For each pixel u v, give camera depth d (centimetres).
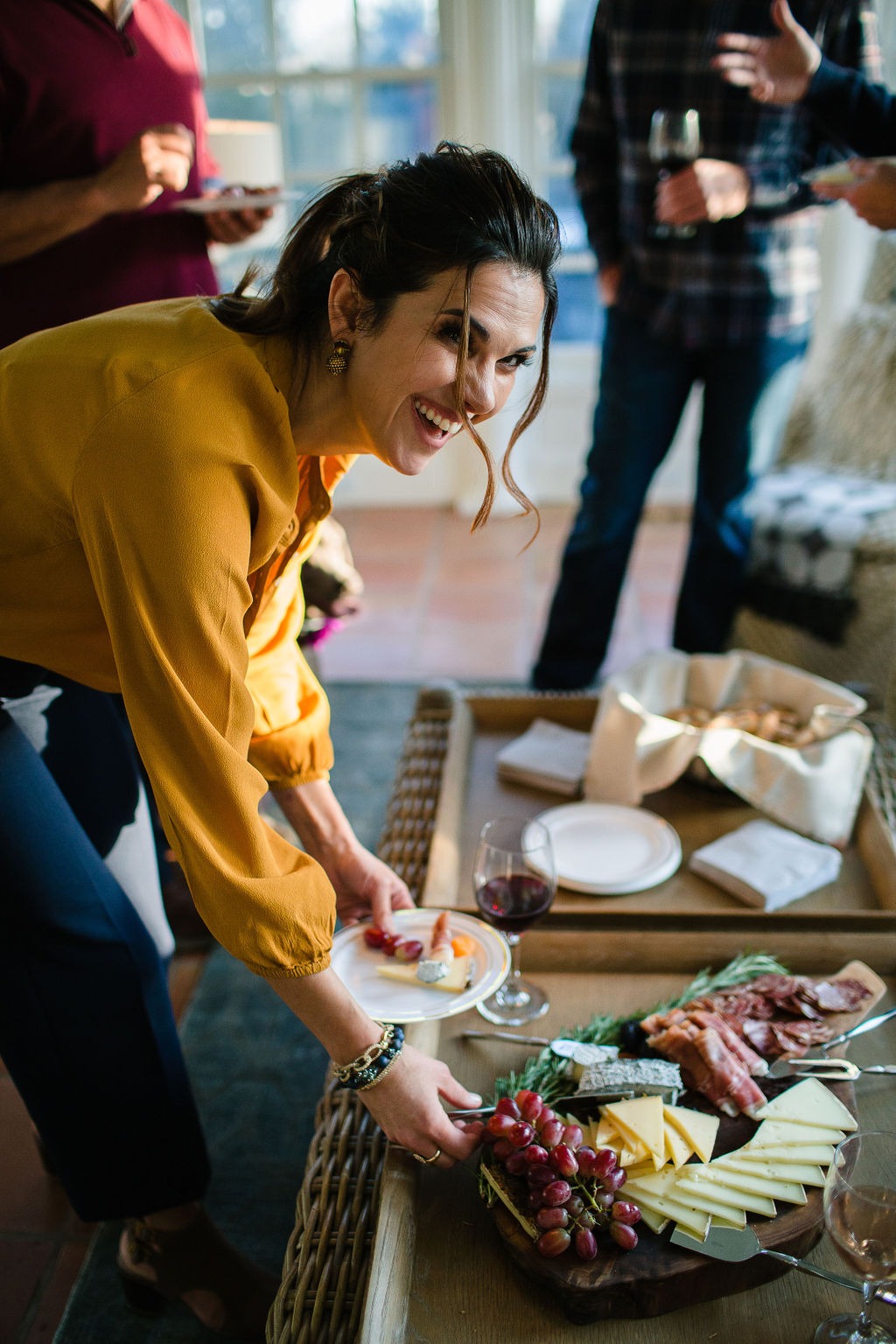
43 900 115
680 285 238
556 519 437
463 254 87
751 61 198
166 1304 140
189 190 187
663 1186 95
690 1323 89
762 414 252
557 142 412
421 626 350
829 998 117
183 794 93
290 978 94
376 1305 87
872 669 249
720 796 167
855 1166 84
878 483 268
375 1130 111
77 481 92
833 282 407
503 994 126
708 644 277
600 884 143
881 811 160
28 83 160
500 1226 94
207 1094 176
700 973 127
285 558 117
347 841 134
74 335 99
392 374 93
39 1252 150
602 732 164
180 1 395
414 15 392
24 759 116
